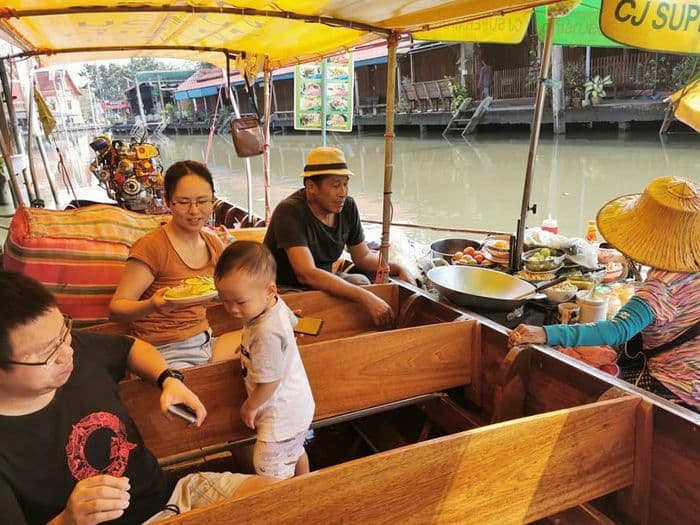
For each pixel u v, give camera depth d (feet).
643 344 6.59
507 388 6.21
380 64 77.10
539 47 52.19
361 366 6.69
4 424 3.76
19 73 19.45
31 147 15.62
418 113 66.54
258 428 5.66
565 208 27.43
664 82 44.62
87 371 4.46
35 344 3.48
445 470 4.38
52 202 31.30
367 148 61.52
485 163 42.47
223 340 7.63
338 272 11.12
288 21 9.38
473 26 11.75
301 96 19.70
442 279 9.05
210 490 4.83
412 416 8.31
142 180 13.98
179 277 7.01
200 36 11.66
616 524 5.37
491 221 26.23
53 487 3.87
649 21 6.71
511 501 4.75
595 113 45.98
